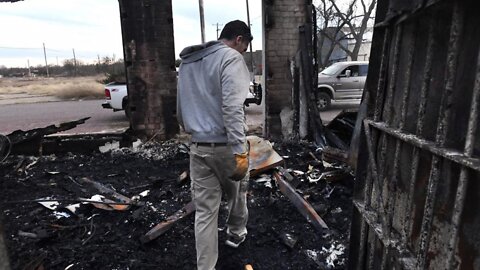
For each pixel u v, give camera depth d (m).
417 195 1.47
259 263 2.76
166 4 5.84
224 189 2.59
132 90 6.12
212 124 2.31
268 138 6.30
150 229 3.26
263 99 6.47
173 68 6.11
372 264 1.94
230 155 2.34
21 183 4.61
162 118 6.27
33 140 5.91
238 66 2.21
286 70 6.21
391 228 1.70
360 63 12.04
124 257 2.83
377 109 1.84
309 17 6.07
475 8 1.12
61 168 5.30
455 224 1.18
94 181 4.59
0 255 1.35
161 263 2.75
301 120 6.22
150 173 5.02
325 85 11.65
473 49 1.13
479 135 1.08
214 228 2.47
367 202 1.96
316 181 4.20
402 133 1.55
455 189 1.22
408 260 1.49
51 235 3.07
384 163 1.79
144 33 5.92
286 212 3.54
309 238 3.09
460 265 1.17
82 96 21.75
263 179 4.25
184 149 5.88
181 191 4.24
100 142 6.18
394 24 1.69
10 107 16.95
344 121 6.07
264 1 5.95
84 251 2.89
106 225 3.33
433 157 1.31
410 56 1.53
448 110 1.24
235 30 2.39
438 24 1.32
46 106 17.06
